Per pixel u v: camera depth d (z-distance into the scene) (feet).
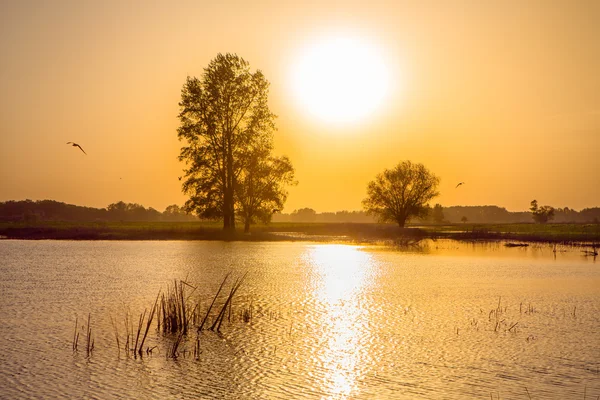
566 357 66.69
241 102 250.57
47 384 56.65
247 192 269.03
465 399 53.26
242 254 204.13
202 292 112.16
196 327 80.53
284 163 275.18
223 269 153.17
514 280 135.74
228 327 80.89
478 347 70.90
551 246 258.98
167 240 277.85
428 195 435.94
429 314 91.91
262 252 214.48
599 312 93.71
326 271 151.94
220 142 250.98
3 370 60.80
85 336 74.95
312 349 69.72
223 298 105.29
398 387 56.65
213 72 246.27
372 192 443.73
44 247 234.38
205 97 244.42
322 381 58.18
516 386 56.75
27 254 200.34
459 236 321.32
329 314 91.09
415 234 336.49
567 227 424.46
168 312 78.48
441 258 197.88
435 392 55.26
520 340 74.64
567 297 109.60
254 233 301.63
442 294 113.09
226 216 262.67
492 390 55.57
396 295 111.45
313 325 82.74
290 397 53.88
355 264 173.17
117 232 289.12
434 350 69.77
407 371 61.67
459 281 132.98
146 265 162.50
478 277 141.28
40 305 97.14
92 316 87.81
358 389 55.93
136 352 67.56
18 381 57.47
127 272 144.66
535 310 95.61
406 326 82.74
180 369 61.57
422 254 215.31
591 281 133.69
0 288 117.08
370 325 83.15
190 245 246.27
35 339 73.41
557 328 81.56
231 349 69.31
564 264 176.65
